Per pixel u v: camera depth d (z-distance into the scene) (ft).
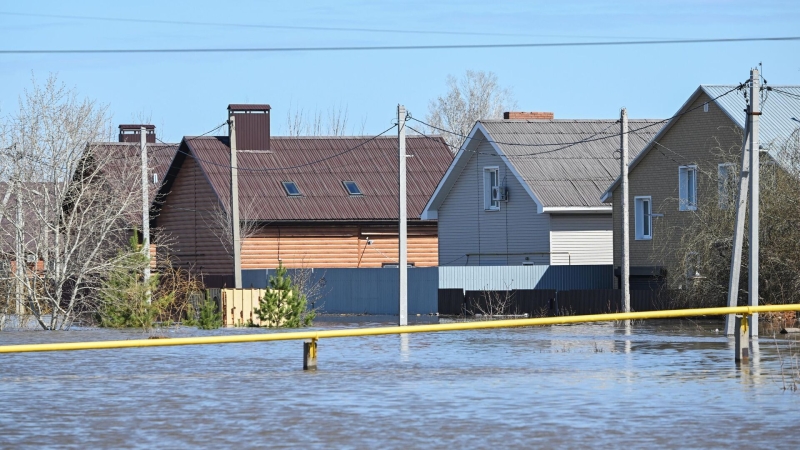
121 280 195.93
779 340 147.33
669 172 235.40
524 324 114.11
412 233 297.12
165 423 79.10
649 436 71.20
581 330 178.40
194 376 110.52
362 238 289.53
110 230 203.41
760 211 189.98
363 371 113.39
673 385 97.09
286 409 85.35
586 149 266.16
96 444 71.05
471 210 272.92
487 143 267.59
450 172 272.31
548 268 244.01
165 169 319.88
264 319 200.64
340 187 290.35
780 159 192.95
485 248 269.44
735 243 151.43
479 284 244.01
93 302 202.28
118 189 205.16
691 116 229.66
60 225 200.85
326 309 260.83
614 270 243.40
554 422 77.25
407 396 92.12
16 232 192.95
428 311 244.22
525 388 96.53
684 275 203.41
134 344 106.52
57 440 72.59
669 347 138.51
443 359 126.41
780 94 226.58
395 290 247.09
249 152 291.99
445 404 86.94
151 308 197.57
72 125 192.13
